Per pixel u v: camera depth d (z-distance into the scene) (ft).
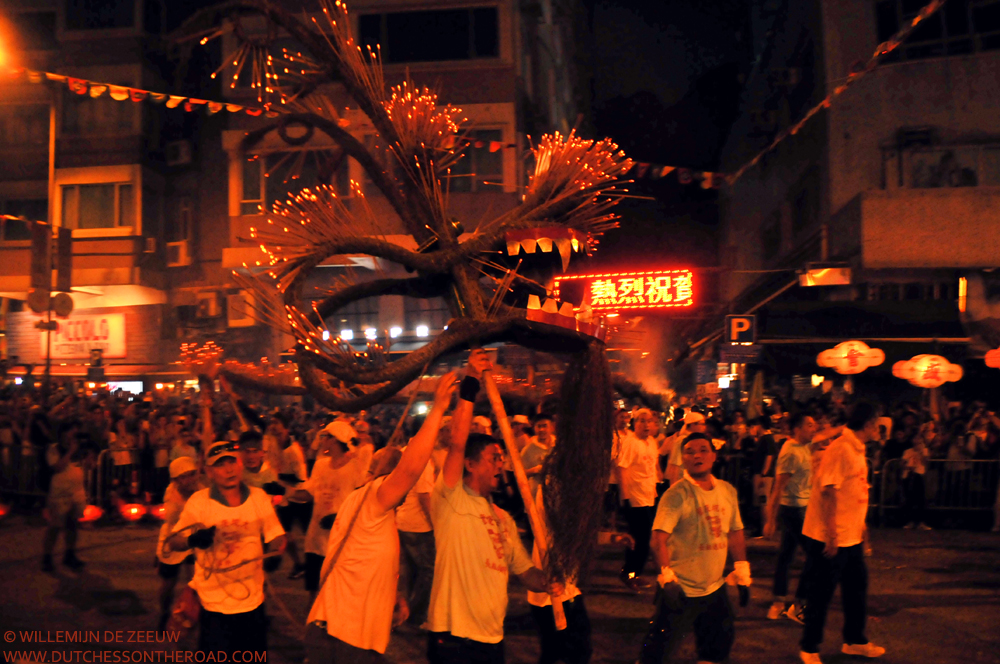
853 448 18.99
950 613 24.30
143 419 50.16
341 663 11.76
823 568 19.06
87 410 51.98
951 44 58.90
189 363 18.95
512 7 70.13
